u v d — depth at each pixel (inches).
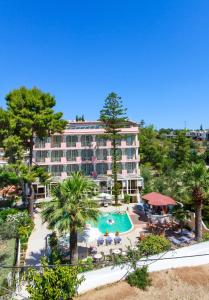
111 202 1769.2
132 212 1604.3
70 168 1911.9
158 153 2955.2
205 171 1110.4
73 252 885.8
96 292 843.4
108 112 1750.7
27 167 1418.6
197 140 5388.8
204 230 1224.2
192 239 1124.5
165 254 964.6
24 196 1622.8
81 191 876.0
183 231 1226.6
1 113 1348.4
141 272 891.4
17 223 1197.7
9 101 1445.6
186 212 1227.2
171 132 6097.4
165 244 997.8
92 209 888.9
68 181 883.4
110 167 1940.2
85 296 823.7
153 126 4857.3
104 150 1940.2
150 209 1556.3
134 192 1927.9
